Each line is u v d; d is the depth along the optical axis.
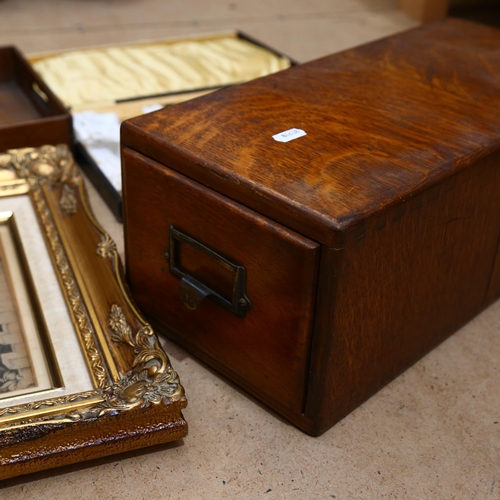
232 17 2.49
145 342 0.85
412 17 2.55
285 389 0.82
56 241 1.03
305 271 0.71
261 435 0.85
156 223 0.88
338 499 0.77
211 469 0.80
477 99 0.97
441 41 1.19
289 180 0.75
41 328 0.89
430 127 0.88
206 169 0.78
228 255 0.80
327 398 0.80
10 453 0.72
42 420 0.74
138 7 2.54
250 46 1.98
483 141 0.84
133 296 0.99
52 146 1.21
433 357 0.99
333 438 0.85
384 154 0.81
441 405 0.91
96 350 0.85
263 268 0.76
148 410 0.77
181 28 2.36
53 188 1.14
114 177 1.28
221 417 0.87
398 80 1.02
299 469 0.81
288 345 0.78
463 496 0.79
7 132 1.27
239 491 0.78
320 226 0.69
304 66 1.07
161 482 0.78
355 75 1.04
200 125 0.86
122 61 1.83
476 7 2.64
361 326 0.78
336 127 0.87
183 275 0.87
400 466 0.82
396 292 0.81
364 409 0.90
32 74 1.52
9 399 0.77
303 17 2.52
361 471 0.81
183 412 0.87
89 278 0.97
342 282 0.71
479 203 0.88
